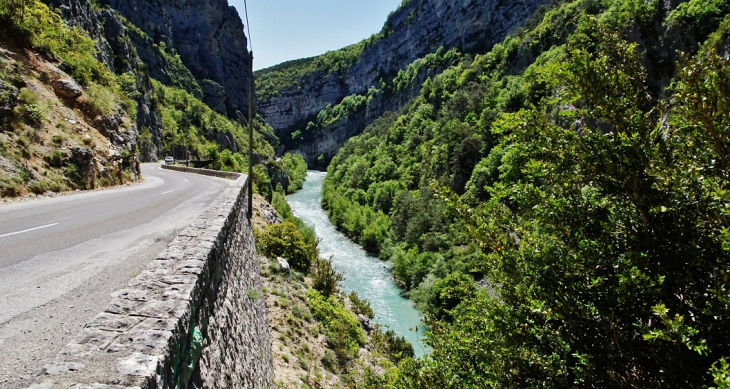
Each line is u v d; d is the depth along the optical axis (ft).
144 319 9.76
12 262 19.34
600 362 9.87
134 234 27.53
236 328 21.25
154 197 52.80
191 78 399.85
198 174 122.83
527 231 12.83
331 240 160.15
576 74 10.21
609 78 9.82
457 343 18.34
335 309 60.18
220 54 495.00
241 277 28.02
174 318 9.98
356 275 118.93
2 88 49.19
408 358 23.02
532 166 11.39
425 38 522.88
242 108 518.37
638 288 8.75
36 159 48.37
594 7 196.03
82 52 91.91
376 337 63.93
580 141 10.32
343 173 313.53
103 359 7.88
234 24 535.60
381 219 171.01
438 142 203.51
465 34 430.20
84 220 32.35
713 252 8.68
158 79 331.16
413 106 351.87
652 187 9.03
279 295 54.39
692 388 8.04
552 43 213.46
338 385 41.22
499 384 12.78
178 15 446.19
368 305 80.64
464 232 14.03
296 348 43.91
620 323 9.82
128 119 92.53
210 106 421.59
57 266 19.06
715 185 8.05
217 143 304.30
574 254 10.65
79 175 54.49
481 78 270.05
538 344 12.14
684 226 8.96
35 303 14.26
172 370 9.28
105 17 217.36
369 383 39.63
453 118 217.97
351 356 49.78
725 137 8.07
